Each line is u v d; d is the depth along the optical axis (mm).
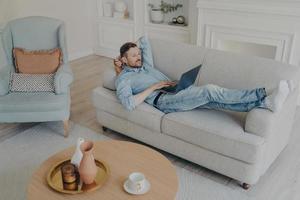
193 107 2408
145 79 2680
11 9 4094
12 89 2828
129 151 2047
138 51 2742
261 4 3346
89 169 1690
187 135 2312
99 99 2768
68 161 1929
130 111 2572
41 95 2777
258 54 3781
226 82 2506
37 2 4379
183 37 4305
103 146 2100
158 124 2445
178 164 2521
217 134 2162
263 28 3426
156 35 4566
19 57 3004
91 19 5199
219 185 2281
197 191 2225
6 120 2721
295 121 3102
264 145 2090
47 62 2996
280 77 2314
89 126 3086
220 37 3773
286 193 2195
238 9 3484
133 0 4582
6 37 3029
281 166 2465
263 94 2109
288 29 3275
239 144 2088
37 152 2676
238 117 2338
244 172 2141
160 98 2543
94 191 1702
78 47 5160
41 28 3133
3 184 2305
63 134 2943
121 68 2781
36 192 1701
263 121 2047
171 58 2801
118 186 1738
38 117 2738
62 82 2789
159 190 1706
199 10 3801
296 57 3332
